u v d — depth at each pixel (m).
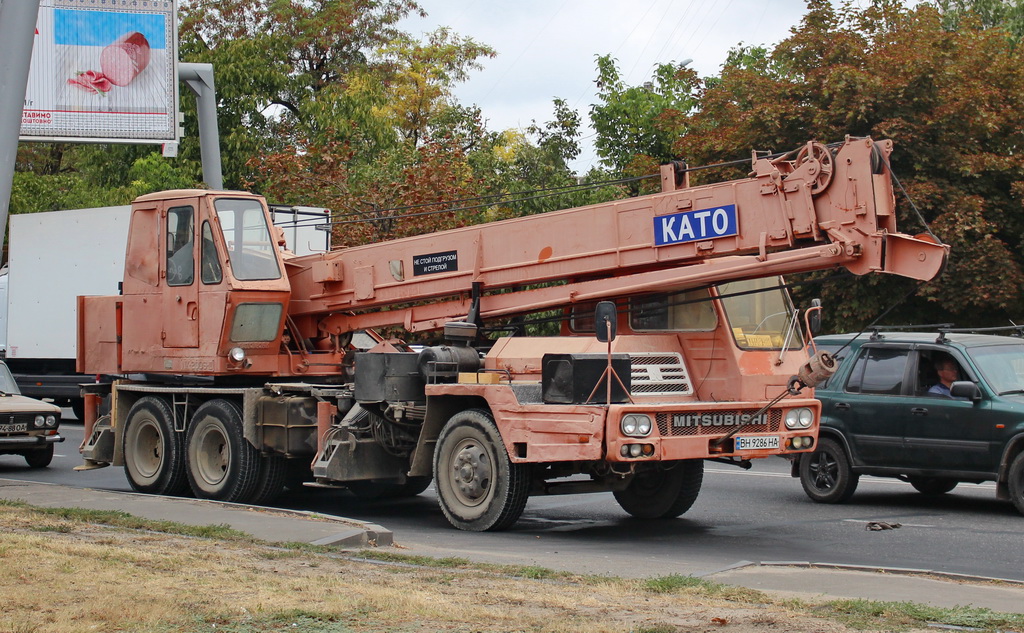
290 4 43.16
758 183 10.59
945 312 20.67
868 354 13.95
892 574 8.61
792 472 14.73
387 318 13.45
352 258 13.56
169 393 14.21
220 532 9.89
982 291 19.12
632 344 11.21
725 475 17.14
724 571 8.78
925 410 13.11
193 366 13.62
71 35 27.33
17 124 12.12
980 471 12.68
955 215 19.08
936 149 19.95
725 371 11.21
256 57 38.09
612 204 11.46
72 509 11.09
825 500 14.01
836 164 10.23
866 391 13.77
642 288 11.19
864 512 13.20
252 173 35.31
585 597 7.31
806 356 11.73
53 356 24.62
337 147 26.86
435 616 6.65
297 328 14.20
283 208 19.16
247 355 13.55
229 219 13.59
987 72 21.11
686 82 26.27
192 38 40.09
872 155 10.09
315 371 13.91
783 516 12.91
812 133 20.55
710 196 10.86
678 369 11.40
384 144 37.78
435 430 11.91
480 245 12.42
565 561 9.46
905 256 10.00
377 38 45.78
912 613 6.80
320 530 10.08
